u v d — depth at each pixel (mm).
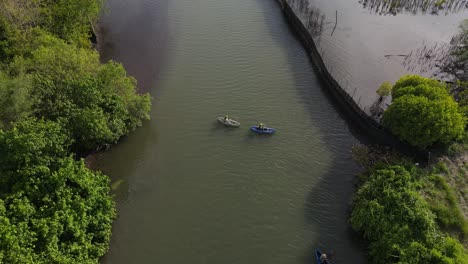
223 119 66562
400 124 59188
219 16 98812
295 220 52781
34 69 60031
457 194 54625
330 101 73562
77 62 61656
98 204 47906
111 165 59500
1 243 37156
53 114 54031
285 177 58688
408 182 50750
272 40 90500
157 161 60250
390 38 92188
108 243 48375
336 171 60031
